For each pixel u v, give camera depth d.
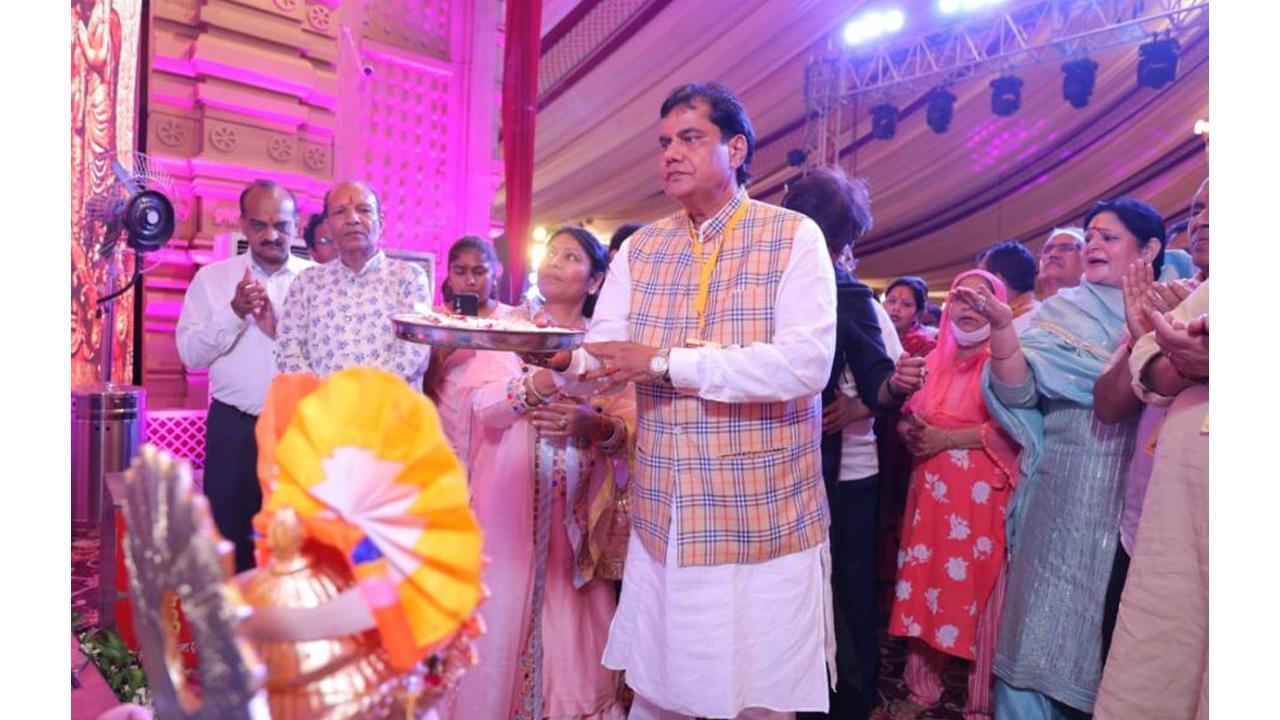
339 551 0.78
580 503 2.43
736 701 1.83
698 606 1.84
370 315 2.71
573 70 9.91
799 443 1.91
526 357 1.91
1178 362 1.69
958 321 2.82
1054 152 9.83
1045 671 2.30
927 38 9.19
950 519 2.76
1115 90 9.09
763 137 10.85
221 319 3.08
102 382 4.00
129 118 5.04
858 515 2.67
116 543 2.43
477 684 2.28
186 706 0.64
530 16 4.48
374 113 6.66
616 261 2.12
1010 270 3.64
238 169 5.90
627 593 2.01
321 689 0.71
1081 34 8.22
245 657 0.59
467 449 2.46
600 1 9.27
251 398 3.15
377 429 0.76
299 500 0.77
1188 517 1.78
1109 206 2.48
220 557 0.60
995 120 9.91
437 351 2.89
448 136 6.98
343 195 2.74
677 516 1.86
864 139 10.45
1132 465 2.19
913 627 2.82
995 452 2.68
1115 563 2.24
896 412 3.41
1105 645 2.24
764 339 1.88
